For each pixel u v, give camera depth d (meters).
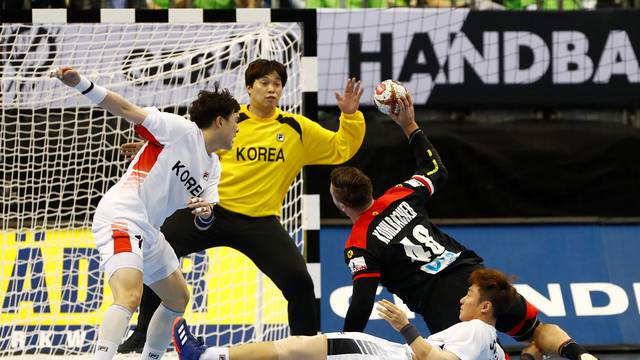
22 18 19.95
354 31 27.16
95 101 14.24
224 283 22.53
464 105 27.39
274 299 22.19
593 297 25.42
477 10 27.45
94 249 22.78
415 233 17.06
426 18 27.33
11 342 21.41
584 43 27.70
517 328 17.16
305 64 20.33
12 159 24.69
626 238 26.77
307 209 20.08
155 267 15.36
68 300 22.22
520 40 27.53
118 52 22.84
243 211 17.89
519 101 27.53
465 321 15.69
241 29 21.45
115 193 14.79
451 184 27.33
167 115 14.77
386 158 27.14
